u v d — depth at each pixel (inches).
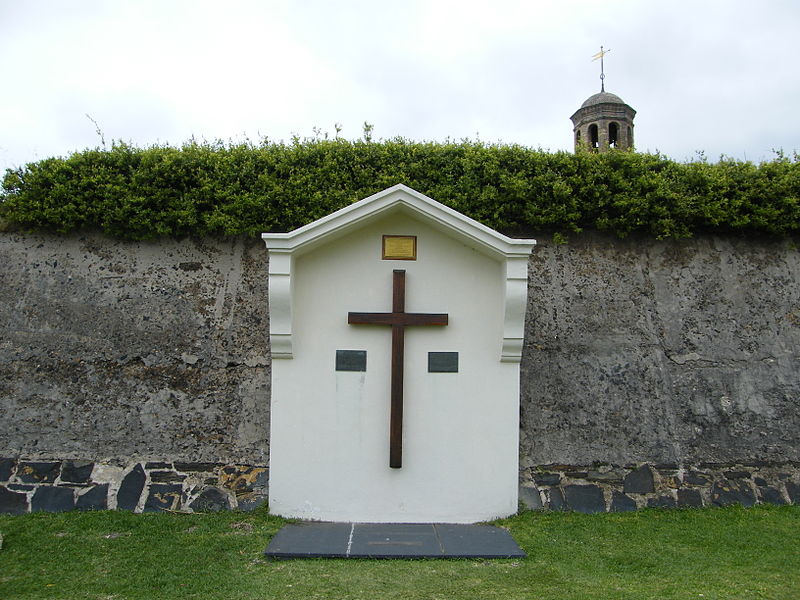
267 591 192.9
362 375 266.8
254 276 313.1
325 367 266.7
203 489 278.2
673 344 320.8
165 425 291.6
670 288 330.0
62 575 205.5
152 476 281.6
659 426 306.5
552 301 321.4
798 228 341.1
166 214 311.6
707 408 311.9
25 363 297.7
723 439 307.7
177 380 298.0
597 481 293.1
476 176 329.4
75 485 277.9
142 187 312.3
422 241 273.4
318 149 329.7
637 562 221.1
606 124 502.0
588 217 332.2
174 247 317.1
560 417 303.7
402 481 264.5
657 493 291.7
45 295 307.6
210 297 310.0
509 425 268.8
